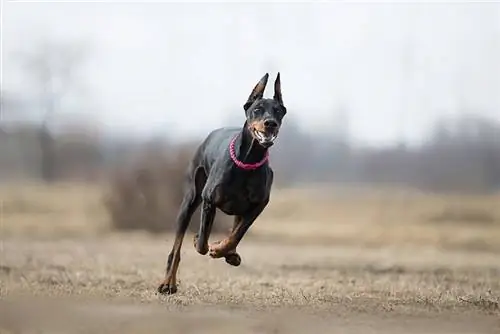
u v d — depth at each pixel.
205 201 9.78
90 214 27.59
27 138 41.00
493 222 27.48
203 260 16.11
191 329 8.72
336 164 37.81
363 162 37.53
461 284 12.75
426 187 33.84
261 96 9.56
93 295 10.60
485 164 33.75
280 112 9.42
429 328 8.95
